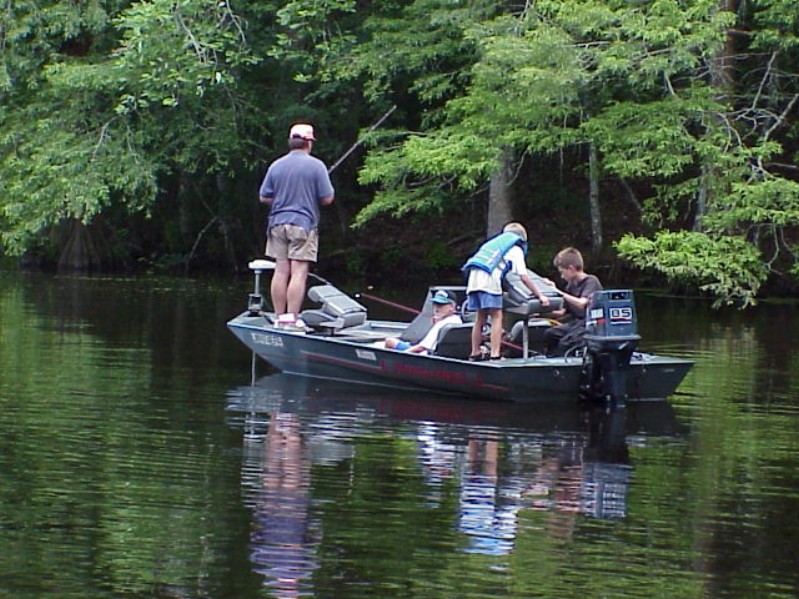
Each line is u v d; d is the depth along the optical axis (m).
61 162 25.41
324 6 25.12
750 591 7.34
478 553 7.88
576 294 13.80
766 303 24.28
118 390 13.05
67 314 19.72
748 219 21.83
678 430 11.70
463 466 10.07
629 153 22.42
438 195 24.50
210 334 17.61
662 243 21.17
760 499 9.23
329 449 10.55
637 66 21.80
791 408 12.88
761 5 23.17
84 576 7.34
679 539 8.25
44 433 10.90
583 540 8.19
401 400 12.96
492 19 24.22
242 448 10.50
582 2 21.77
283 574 7.43
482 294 13.15
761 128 24.58
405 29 25.31
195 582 7.28
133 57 24.66
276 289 14.78
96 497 8.90
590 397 12.98
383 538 8.12
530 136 22.22
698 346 17.77
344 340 14.06
